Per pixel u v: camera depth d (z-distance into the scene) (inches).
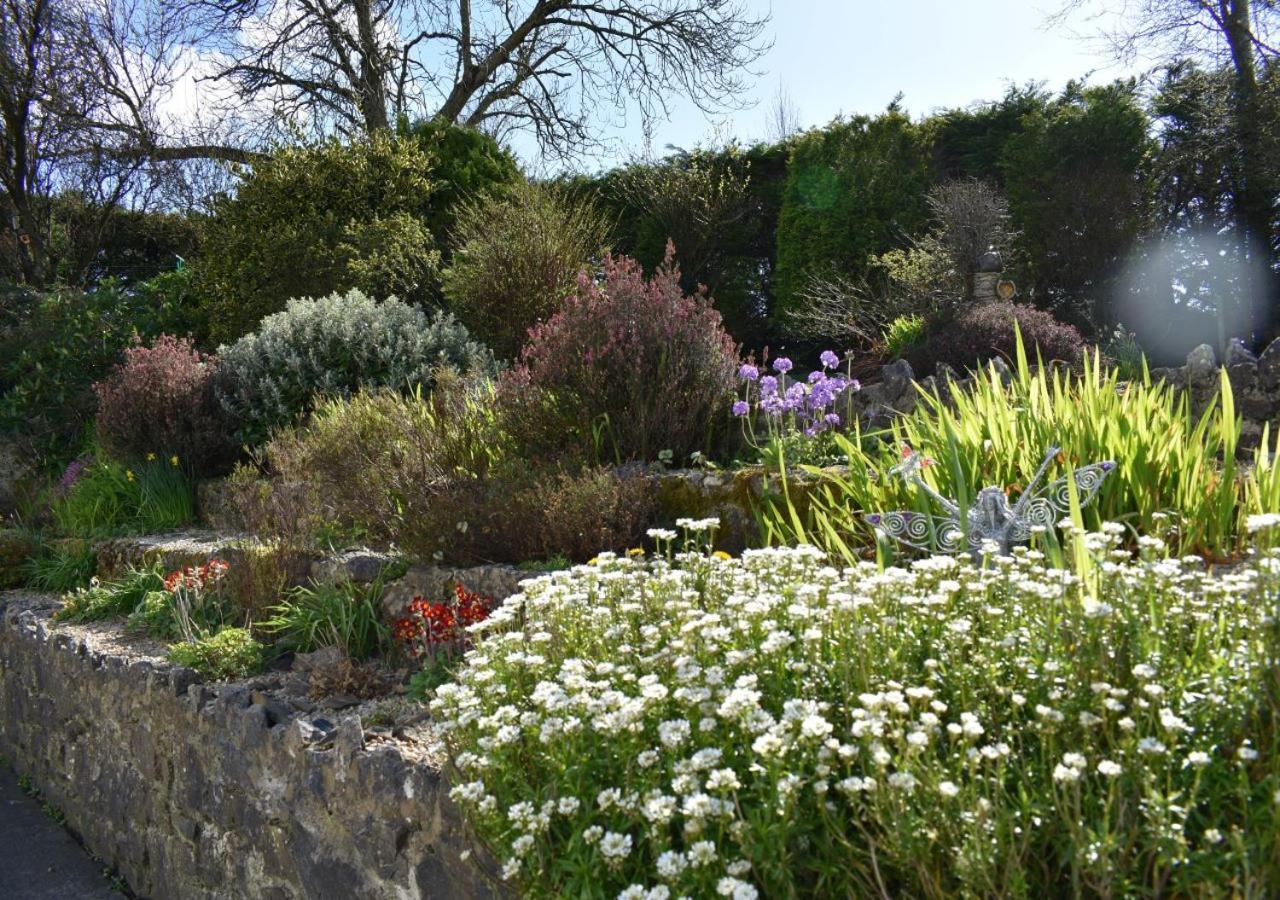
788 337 468.1
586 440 208.7
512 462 199.6
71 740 209.0
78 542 295.9
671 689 89.3
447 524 181.6
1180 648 76.9
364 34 666.8
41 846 198.2
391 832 113.8
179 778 163.2
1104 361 253.6
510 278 365.4
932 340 268.1
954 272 359.3
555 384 213.6
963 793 67.1
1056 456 145.8
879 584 90.1
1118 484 139.5
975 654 81.4
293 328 329.1
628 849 73.5
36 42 585.6
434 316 363.6
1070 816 67.7
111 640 211.9
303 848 130.5
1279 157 454.9
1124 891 63.5
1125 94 445.4
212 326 437.7
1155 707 69.2
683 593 110.7
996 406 161.0
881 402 236.1
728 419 221.9
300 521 220.5
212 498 301.9
